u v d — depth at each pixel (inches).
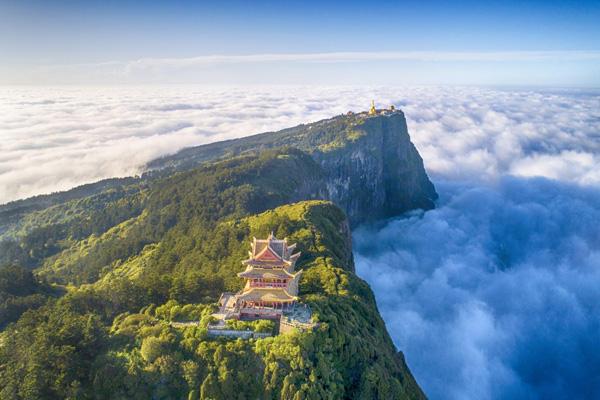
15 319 5098.4
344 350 3703.3
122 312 4598.9
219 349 3452.3
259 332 3676.2
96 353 3681.1
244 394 3316.9
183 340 3617.1
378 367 3887.8
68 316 3961.6
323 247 5482.3
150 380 3420.3
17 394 3356.3
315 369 3398.1
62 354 3479.3
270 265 4138.8
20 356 3700.8
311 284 4623.5
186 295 4547.2
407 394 4183.1
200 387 3341.5
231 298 4352.9
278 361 3390.7
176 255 6599.4
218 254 5989.2
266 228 6028.5
